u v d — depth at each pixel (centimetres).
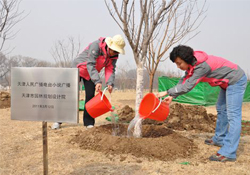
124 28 314
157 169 253
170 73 1830
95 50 375
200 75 278
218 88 984
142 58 349
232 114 289
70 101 195
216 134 349
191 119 519
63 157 289
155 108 293
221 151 290
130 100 1150
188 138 379
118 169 252
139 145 304
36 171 248
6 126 461
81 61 400
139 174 241
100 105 314
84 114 423
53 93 198
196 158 295
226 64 289
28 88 202
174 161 281
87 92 414
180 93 287
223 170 257
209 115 609
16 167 259
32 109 202
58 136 388
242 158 298
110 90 397
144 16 334
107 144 314
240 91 289
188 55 270
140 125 350
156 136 364
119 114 582
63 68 195
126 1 305
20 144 343
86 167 258
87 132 359
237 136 286
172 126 484
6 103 741
